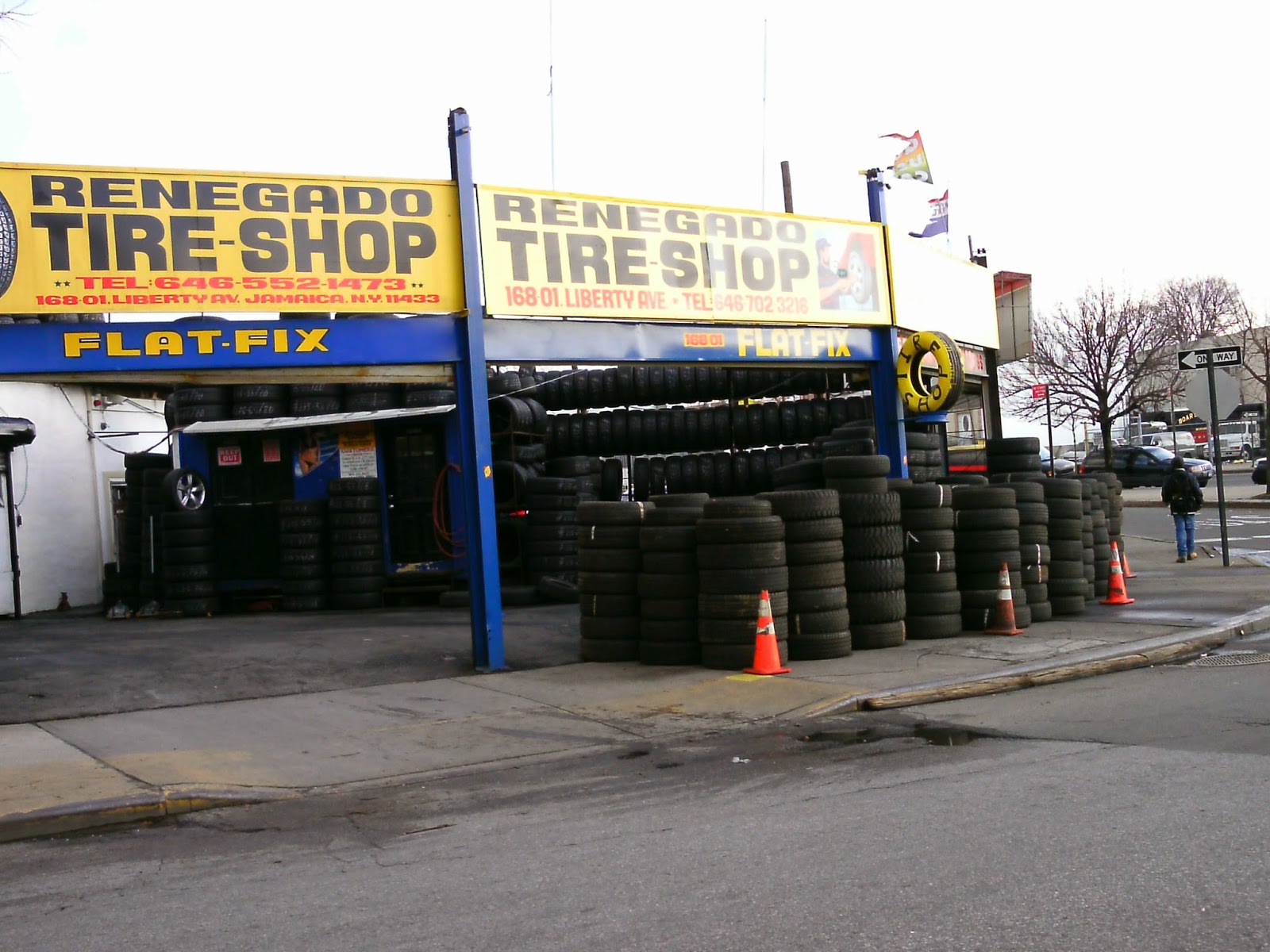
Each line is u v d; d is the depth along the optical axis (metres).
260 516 18.34
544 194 13.07
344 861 6.27
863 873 5.48
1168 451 51.56
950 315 18.38
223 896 5.71
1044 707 9.70
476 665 12.38
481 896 5.47
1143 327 47.16
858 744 8.66
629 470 22.72
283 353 11.84
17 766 8.35
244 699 11.04
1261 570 19.67
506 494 19.08
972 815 6.42
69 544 20.64
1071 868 5.41
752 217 14.70
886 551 12.59
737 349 14.60
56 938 5.18
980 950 4.51
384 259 12.20
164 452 23.92
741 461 22.25
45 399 20.25
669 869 5.73
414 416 18.03
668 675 11.66
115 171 11.30
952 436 22.38
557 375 23.59
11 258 11.00
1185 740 8.08
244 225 11.69
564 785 7.86
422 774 8.29
